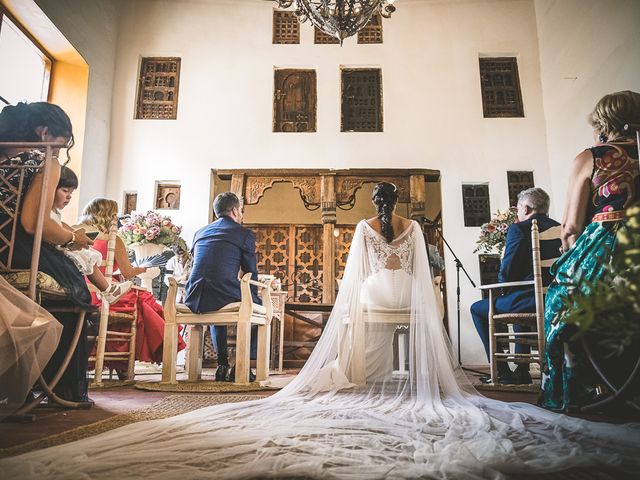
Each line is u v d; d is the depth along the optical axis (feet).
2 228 7.54
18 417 6.88
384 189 12.08
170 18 28.25
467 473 3.94
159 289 22.06
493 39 27.94
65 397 8.41
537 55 27.68
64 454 4.35
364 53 27.89
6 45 20.51
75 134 23.81
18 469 3.83
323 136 26.94
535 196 13.85
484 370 20.53
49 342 6.87
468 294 25.14
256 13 28.45
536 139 26.68
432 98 27.30
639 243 2.42
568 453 4.68
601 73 21.79
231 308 12.36
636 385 7.19
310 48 28.02
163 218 18.67
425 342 10.12
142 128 27.02
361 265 11.52
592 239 7.55
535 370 19.77
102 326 12.21
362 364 10.71
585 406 7.70
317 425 6.10
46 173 7.50
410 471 3.95
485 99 27.53
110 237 12.27
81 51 23.75
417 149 26.76
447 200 26.17
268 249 26.76
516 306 12.82
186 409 8.07
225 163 26.81
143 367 20.11
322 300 25.44
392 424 6.27
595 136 8.66
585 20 22.99
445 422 6.36
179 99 27.37
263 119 27.20
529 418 6.84
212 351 23.31
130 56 27.73
